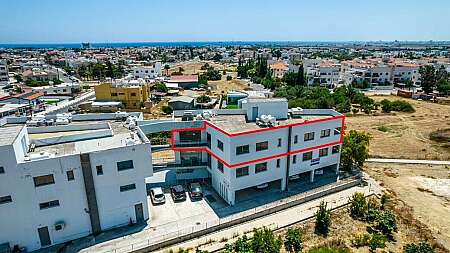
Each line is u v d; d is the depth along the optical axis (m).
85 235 33.38
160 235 33.25
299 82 133.38
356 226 36.12
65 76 171.00
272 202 40.03
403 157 59.41
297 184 45.75
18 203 29.33
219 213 37.50
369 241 32.69
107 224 34.22
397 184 47.56
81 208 32.50
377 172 52.25
